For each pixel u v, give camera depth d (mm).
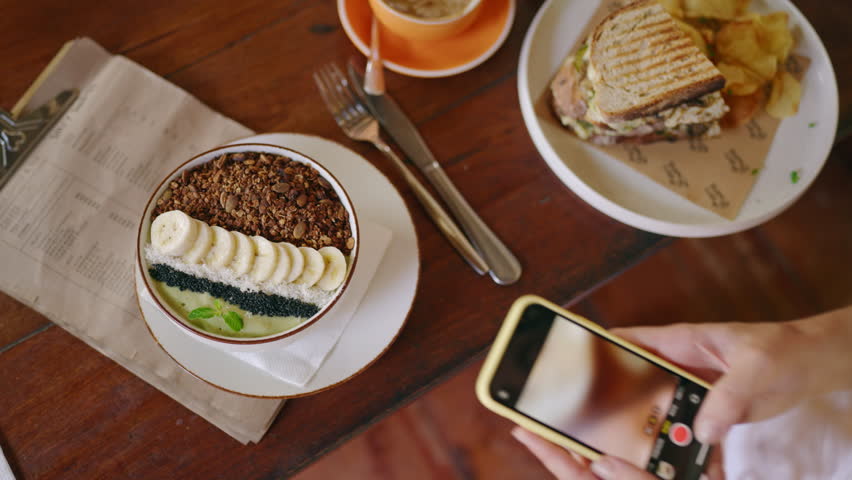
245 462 538
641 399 512
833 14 655
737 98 615
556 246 591
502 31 609
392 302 537
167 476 532
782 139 613
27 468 527
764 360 556
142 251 491
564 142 618
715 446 518
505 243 589
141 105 588
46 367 542
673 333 586
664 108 595
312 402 549
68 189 567
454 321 569
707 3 619
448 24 574
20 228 558
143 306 514
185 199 513
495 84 623
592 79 604
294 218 512
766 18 617
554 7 630
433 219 581
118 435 535
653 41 604
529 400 499
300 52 617
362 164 561
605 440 501
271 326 503
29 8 606
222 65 610
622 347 514
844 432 543
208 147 587
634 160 613
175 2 618
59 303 545
